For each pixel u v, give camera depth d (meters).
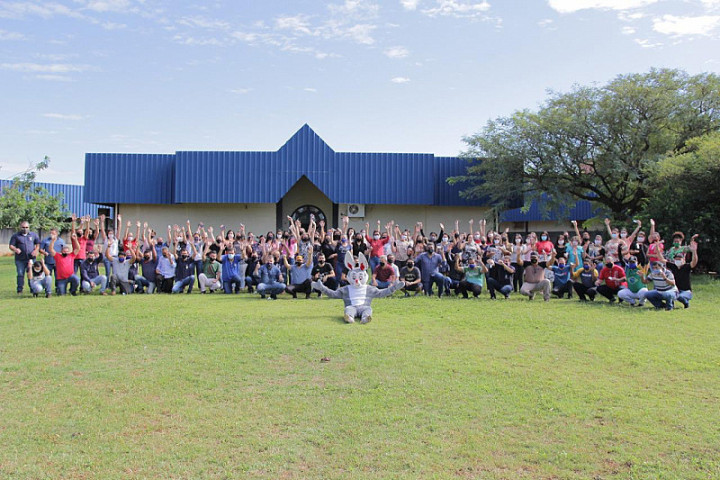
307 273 14.85
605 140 25.91
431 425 5.73
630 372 7.52
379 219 30.33
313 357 8.19
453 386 6.90
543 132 26.56
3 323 10.94
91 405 6.38
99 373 7.54
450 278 15.86
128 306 12.96
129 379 7.28
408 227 30.39
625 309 12.61
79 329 10.28
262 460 4.99
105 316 11.59
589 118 25.95
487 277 15.02
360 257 11.22
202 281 16.23
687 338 9.49
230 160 28.33
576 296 15.41
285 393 6.71
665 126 25.69
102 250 17.11
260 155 28.47
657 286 12.72
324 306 13.06
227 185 28.25
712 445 5.27
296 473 4.76
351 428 5.66
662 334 9.81
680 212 20.61
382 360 8.00
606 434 5.53
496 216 28.38
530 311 12.27
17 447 5.29
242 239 17.41
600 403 6.37
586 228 34.44
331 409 6.19
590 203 37.97
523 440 5.41
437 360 8.04
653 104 24.72
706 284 17.73
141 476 4.72
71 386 7.04
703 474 4.72
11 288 17.25
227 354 8.39
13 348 8.91
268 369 7.66
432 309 12.53
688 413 6.06
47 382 7.21
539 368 7.70
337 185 28.69
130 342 9.23
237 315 11.55
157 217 29.75
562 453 5.11
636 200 26.64
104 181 28.95
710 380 7.20
